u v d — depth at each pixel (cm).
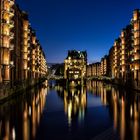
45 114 3553
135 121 2961
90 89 9650
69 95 6944
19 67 9019
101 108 4219
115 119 3119
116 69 15575
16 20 8219
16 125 2731
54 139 2145
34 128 2591
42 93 7512
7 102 4794
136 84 8419
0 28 5978
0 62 5941
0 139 2139
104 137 2197
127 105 4484
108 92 7819
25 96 6216
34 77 14200
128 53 11425
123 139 2108
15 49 7988
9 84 6194
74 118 3238
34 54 14212
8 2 6362
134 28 9369
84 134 2328
